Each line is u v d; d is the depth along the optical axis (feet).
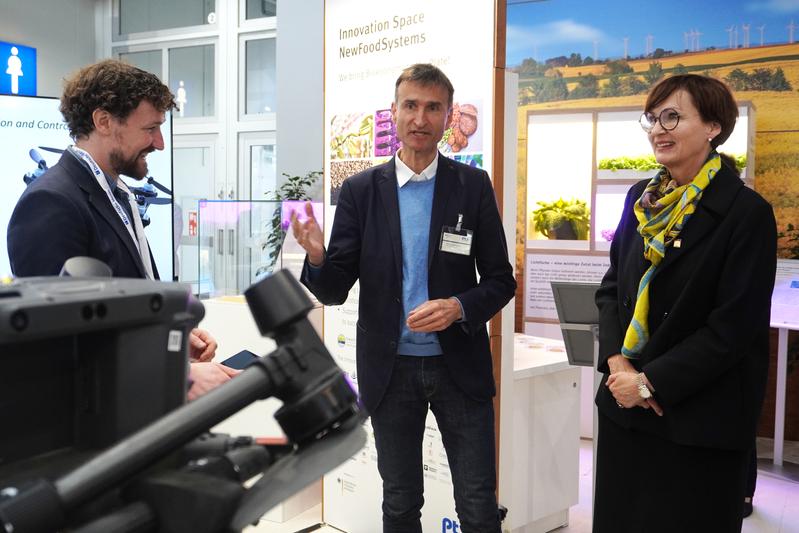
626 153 13.78
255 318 2.26
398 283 6.76
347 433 2.09
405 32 8.82
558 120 14.35
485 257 6.88
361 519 9.86
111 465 1.81
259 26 23.71
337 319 9.93
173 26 25.50
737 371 5.68
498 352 8.46
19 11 24.02
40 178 5.10
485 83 8.12
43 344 2.07
